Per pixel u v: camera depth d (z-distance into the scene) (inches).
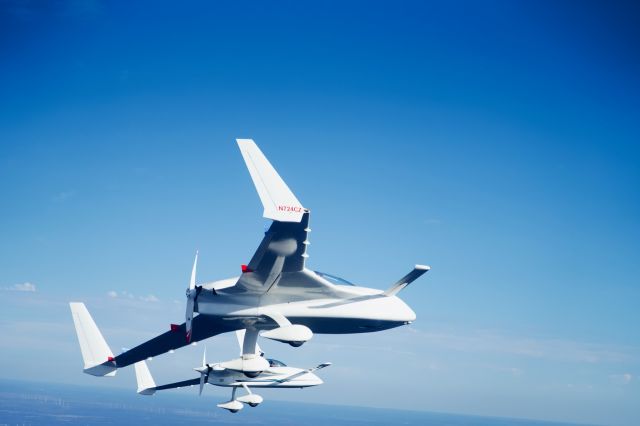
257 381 908.6
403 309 793.6
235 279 740.7
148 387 1133.7
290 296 750.5
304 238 613.9
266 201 562.6
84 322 954.1
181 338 884.6
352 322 773.3
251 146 579.5
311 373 956.0
